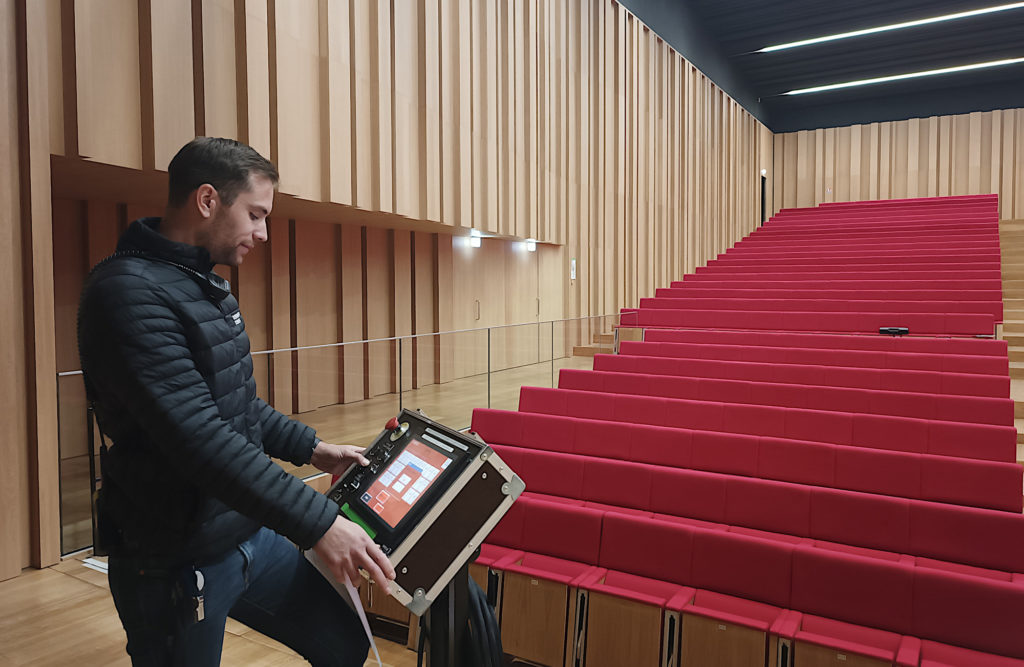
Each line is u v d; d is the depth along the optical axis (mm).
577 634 1774
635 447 2824
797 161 11531
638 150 7402
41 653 1661
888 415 3053
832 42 9008
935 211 8891
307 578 933
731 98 9789
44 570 2221
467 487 761
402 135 4180
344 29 3729
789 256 7434
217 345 792
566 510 2062
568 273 6535
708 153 9141
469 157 4844
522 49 5562
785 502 2221
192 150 792
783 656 1537
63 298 3484
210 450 701
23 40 2273
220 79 3098
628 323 5508
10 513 2158
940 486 2336
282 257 4336
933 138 10531
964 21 8180
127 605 789
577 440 2938
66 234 3498
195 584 777
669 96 8062
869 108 11047
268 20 3330
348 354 3102
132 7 2756
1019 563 1921
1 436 2146
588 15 6543
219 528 795
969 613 1571
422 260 5352
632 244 7340
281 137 3355
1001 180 10109
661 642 1683
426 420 894
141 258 770
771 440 2604
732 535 1841
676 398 3459
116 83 2695
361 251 4910
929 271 5863
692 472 2375
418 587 743
